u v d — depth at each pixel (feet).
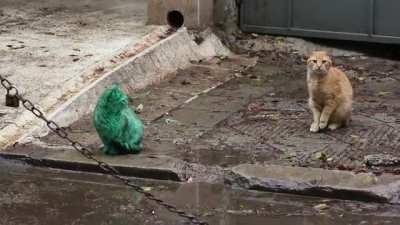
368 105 17.58
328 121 15.88
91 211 12.59
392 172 13.39
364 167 13.67
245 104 17.79
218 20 23.13
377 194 12.44
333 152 14.52
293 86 19.29
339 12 21.97
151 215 12.35
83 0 25.62
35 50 19.86
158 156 14.42
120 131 14.29
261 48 22.59
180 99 18.24
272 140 15.33
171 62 20.43
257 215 12.22
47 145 15.25
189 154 14.64
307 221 11.95
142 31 21.56
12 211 12.66
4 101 16.63
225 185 13.44
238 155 14.53
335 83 15.55
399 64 21.34
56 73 18.16
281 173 13.28
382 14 21.45
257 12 22.95
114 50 19.79
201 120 16.67
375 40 21.63
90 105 17.24
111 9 24.36
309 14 22.33
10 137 15.40
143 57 19.58
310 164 13.91
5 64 18.78
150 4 22.22
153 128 16.16
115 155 14.51
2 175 14.29
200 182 13.60
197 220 11.19
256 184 13.14
